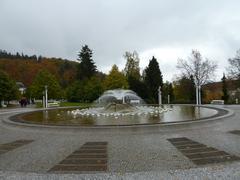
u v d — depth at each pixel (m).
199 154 8.33
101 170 6.90
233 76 52.66
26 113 23.22
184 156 8.13
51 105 41.50
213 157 7.89
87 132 12.53
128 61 58.59
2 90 46.91
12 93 49.12
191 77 55.16
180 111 21.88
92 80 55.16
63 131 12.87
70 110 26.42
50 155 8.62
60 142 10.76
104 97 33.00
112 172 6.66
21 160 8.02
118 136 11.84
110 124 13.72
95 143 10.45
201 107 27.27
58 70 94.75
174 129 12.98
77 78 71.56
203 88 58.16
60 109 28.67
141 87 51.31
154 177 6.13
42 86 59.53
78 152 9.01
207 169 6.61
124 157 8.21
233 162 7.25
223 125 14.30
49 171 6.86
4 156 8.55
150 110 22.95
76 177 6.25
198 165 7.11
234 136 11.23
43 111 25.58
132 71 58.34
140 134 12.16
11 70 89.94
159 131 12.66
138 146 9.74
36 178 6.21
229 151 8.63
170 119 15.69
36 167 7.25
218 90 62.38
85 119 16.98
